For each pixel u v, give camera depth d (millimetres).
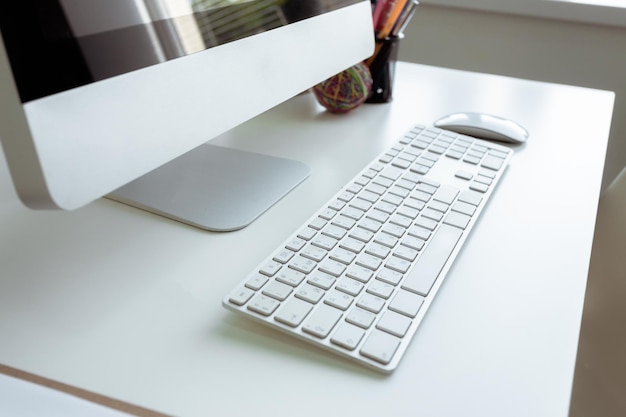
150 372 292
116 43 303
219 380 288
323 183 515
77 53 281
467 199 470
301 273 354
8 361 295
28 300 344
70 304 342
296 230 410
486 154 566
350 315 321
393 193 471
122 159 315
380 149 601
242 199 468
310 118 695
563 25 1082
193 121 368
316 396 280
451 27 1163
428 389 285
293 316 317
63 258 390
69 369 292
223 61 392
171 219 443
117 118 309
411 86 827
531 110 729
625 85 1090
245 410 271
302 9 487
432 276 362
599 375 658
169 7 340
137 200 457
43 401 271
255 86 431
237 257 395
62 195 280
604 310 689
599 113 722
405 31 1203
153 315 334
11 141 268
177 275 374
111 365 295
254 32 424
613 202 700
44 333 317
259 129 651
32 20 258
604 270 699
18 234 419
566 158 581
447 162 545
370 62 719
